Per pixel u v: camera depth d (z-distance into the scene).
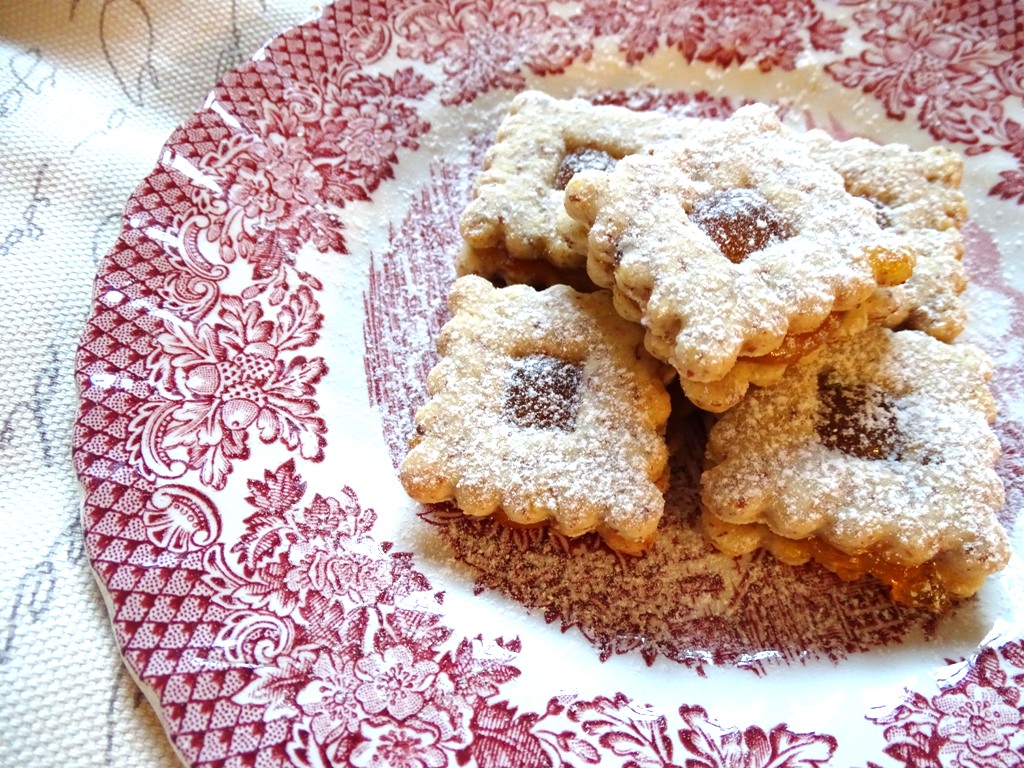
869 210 0.15
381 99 0.19
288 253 0.17
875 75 0.20
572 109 0.18
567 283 0.17
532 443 0.14
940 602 0.14
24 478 0.14
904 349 0.15
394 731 0.12
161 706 0.12
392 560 0.14
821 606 0.14
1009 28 0.19
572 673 0.13
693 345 0.13
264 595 0.13
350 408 0.16
